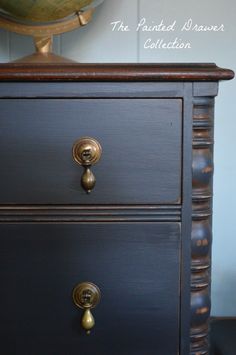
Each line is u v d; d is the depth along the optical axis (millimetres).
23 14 878
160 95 703
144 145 711
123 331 738
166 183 718
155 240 727
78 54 1162
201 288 754
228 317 1202
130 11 1154
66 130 706
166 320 739
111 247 727
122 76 685
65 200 718
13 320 733
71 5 867
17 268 726
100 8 1147
